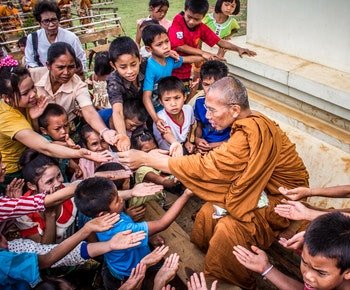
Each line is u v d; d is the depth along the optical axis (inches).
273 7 156.2
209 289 104.5
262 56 161.2
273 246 124.3
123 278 104.2
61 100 140.2
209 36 165.6
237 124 99.7
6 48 352.5
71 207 117.2
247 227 102.0
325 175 141.6
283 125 160.4
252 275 109.8
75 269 116.7
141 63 141.3
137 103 134.0
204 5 153.4
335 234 69.2
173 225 126.5
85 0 482.6
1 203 98.9
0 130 118.6
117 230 99.4
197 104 141.7
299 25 149.3
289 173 108.0
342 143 141.3
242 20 375.6
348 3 130.0
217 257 103.3
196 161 100.3
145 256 99.1
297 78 144.9
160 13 229.1
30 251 103.3
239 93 98.6
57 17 185.5
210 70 131.7
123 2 605.0
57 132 126.3
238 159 96.5
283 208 97.6
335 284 71.8
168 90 128.6
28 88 117.9
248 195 100.2
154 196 128.4
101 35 382.6
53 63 130.0
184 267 111.7
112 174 116.2
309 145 149.3
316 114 150.9
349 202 133.0
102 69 194.4
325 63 146.2
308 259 71.4
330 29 139.1
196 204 145.6
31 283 88.5
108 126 145.4
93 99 197.8
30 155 119.6
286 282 88.4
